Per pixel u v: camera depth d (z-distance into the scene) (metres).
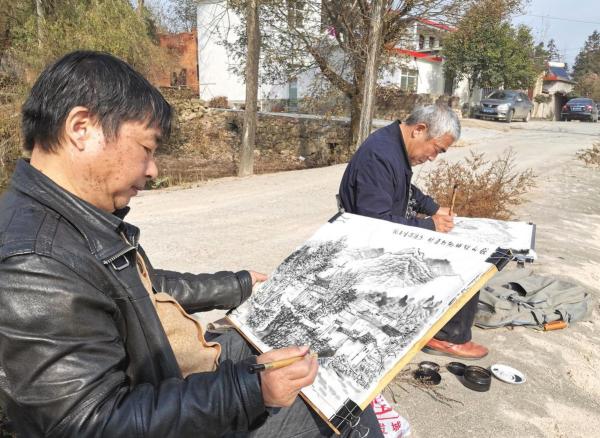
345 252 1.80
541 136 16.16
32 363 0.87
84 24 10.79
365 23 11.38
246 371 1.00
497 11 11.04
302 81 17.75
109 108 0.96
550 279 3.63
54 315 0.88
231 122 16.20
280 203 7.34
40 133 0.98
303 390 1.31
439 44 24.83
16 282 0.87
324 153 14.98
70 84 0.95
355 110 13.41
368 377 1.27
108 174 1.01
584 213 6.41
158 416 0.92
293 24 12.27
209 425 0.97
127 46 11.14
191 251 4.96
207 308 1.72
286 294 1.72
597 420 2.30
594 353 2.91
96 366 0.92
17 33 11.20
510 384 2.54
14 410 0.95
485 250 1.48
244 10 11.66
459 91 26.20
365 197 2.46
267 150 16.05
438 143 2.51
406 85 22.84
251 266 4.49
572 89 41.88
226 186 9.21
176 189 9.04
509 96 22.23
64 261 0.92
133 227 1.15
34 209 0.97
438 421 2.25
